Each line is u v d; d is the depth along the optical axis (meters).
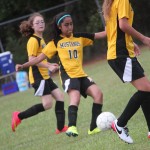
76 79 23.48
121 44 18.97
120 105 31.97
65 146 22.92
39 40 26.33
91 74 56.09
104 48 75.56
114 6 18.81
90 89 23.75
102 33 24.11
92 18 73.50
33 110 27.31
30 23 26.59
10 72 66.00
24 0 84.31
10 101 52.31
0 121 38.53
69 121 22.98
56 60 61.09
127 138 19.53
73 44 23.61
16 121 27.66
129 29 18.45
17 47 73.44
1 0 84.69
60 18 23.14
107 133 23.48
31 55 26.09
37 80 26.67
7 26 73.81
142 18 71.06
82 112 32.69
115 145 20.67
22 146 25.83
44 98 26.98
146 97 19.11
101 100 23.89
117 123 19.48
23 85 64.56
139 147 19.66
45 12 72.25
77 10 74.44
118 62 19.05
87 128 26.61
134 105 19.14
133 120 25.59
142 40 18.61
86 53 76.19
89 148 21.14
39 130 29.83
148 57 54.84
